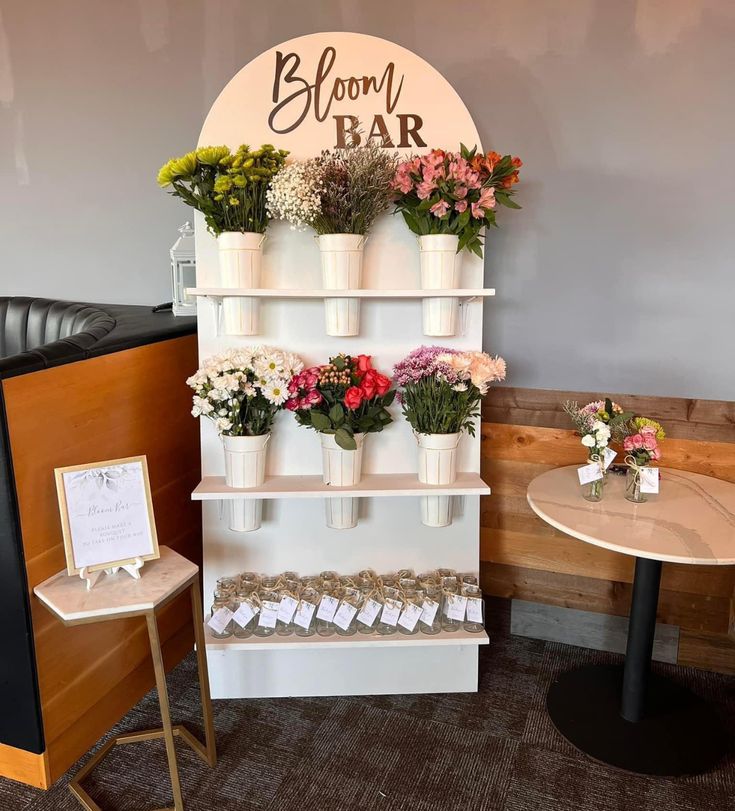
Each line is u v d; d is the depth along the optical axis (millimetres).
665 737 1871
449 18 2135
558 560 2346
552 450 2283
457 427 1909
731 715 2006
